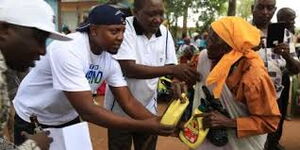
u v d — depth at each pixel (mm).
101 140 7176
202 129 3268
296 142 7344
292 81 8812
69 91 2930
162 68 3775
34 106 3203
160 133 3053
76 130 2740
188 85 3631
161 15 3941
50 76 3109
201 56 3564
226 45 3258
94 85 3303
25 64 2301
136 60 4020
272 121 3203
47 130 2645
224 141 3354
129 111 3439
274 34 4695
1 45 2184
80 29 3113
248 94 3152
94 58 3156
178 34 24031
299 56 6879
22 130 3264
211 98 3381
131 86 4078
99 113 2932
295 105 9008
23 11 2201
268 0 4656
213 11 21719
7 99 2025
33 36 2250
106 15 2992
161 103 9867
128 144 4305
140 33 3998
